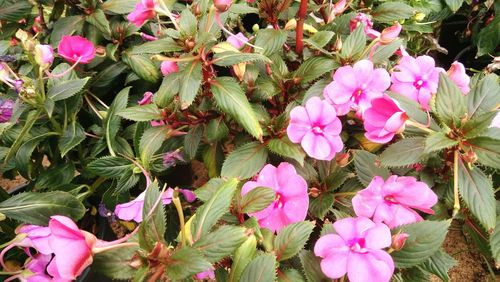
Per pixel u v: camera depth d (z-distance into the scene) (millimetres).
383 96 310
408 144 317
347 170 370
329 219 364
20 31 428
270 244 291
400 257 284
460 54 776
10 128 468
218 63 347
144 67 501
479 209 289
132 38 540
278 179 321
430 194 296
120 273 250
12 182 731
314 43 392
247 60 342
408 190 298
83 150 518
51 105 417
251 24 647
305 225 285
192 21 355
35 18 583
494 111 285
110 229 524
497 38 676
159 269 240
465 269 552
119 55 538
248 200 300
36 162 534
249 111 343
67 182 478
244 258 259
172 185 615
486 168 337
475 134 287
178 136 446
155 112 395
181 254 237
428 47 697
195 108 402
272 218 320
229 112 347
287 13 477
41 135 469
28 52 420
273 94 385
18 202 397
